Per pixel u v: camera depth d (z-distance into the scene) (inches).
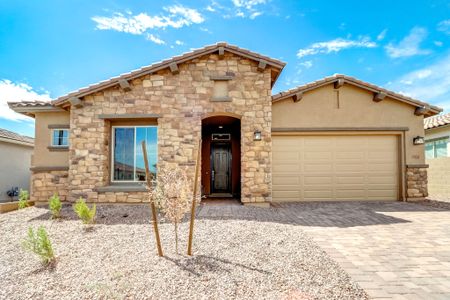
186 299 121.0
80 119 366.3
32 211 333.4
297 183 412.2
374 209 338.6
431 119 593.3
